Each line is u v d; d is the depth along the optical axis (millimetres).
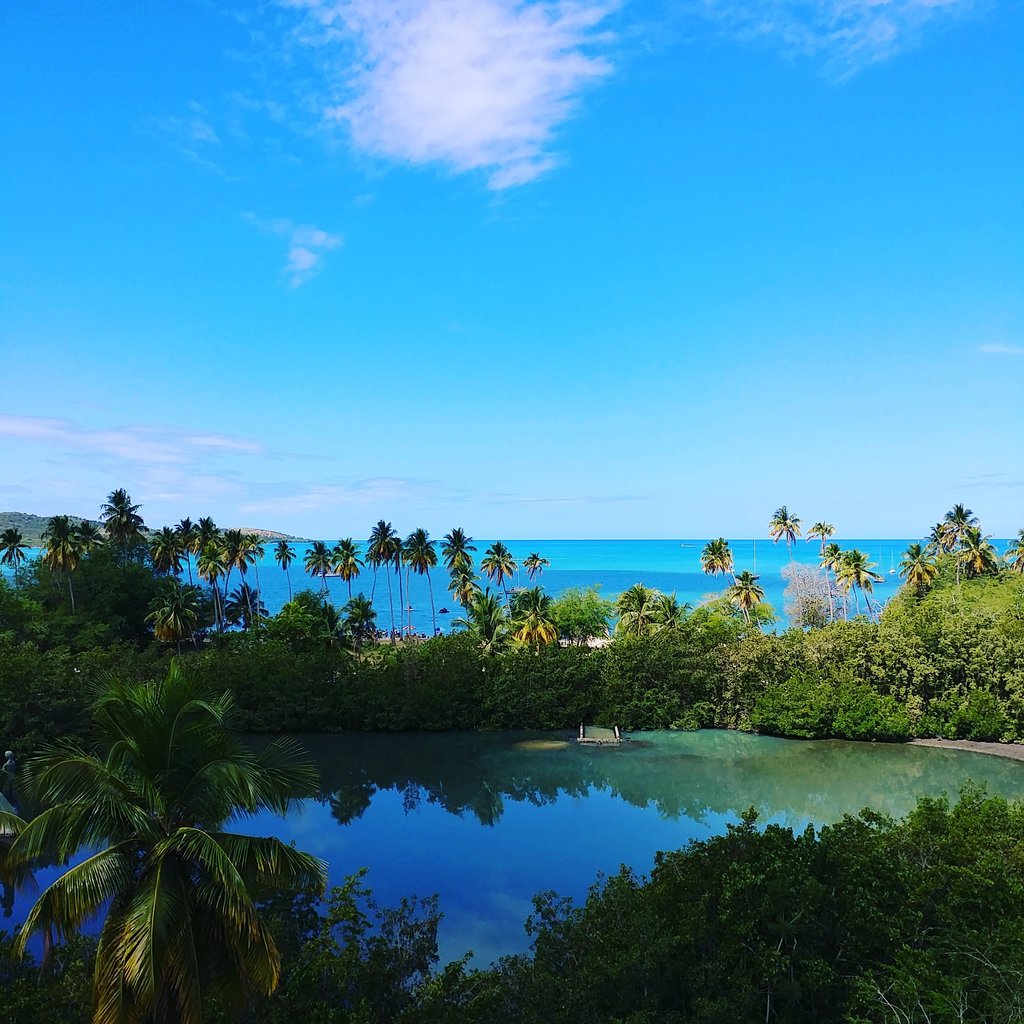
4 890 26969
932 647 52062
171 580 85125
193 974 12570
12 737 44062
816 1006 15516
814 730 52125
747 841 18406
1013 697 49094
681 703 55781
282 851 13867
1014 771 44531
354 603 91750
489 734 54781
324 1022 13492
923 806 21422
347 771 47094
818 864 17484
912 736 51562
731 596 91375
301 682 55188
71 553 73250
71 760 13234
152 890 12641
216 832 13797
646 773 45594
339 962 15102
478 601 75375
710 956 16109
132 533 89312
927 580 86938
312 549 109312
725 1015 14328
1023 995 13195
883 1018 13930
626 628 83062
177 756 14055
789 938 16094
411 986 16266
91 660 52656
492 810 39562
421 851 33594
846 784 42750
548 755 49625
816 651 54625
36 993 14016
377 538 97750
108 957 12445
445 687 55625
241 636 70000
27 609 68375
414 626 145000
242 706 55219
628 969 14969
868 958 16406
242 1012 14445
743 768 46062
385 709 54938
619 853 33156
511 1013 15312
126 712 13891
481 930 25750
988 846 19078
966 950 15078
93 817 12969
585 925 17391
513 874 30859
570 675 56281
